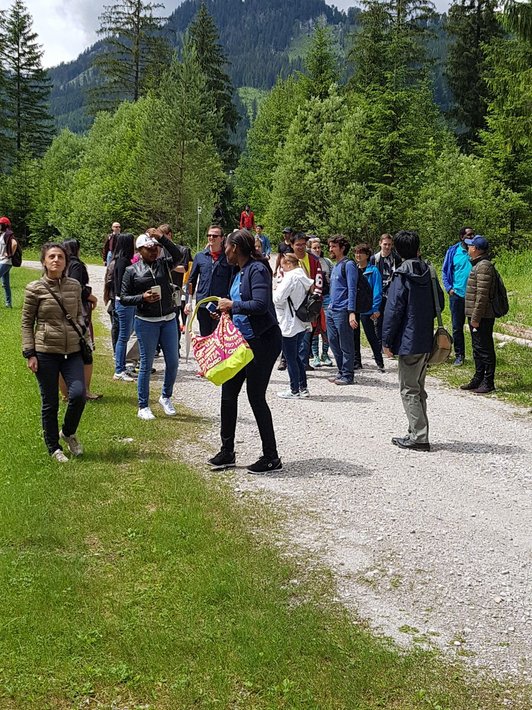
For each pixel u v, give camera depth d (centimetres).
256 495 554
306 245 999
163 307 745
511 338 1316
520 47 1845
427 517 523
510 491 581
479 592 418
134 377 970
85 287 841
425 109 4534
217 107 5166
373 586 421
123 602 385
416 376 675
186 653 342
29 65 6359
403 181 3588
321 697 315
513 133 1888
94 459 612
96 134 5828
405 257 660
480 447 698
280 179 3934
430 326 661
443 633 375
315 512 525
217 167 4234
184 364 1098
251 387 593
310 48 4494
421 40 4456
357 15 4444
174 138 3994
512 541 488
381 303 1059
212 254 905
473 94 4228
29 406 771
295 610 384
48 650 339
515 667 347
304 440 705
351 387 958
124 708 308
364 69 4397
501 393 934
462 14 4272
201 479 581
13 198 5791
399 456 663
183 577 413
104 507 507
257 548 459
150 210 4253
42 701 309
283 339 862
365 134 3681
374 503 546
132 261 938
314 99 4003
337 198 3697
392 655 346
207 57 5253
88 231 4769
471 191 3206
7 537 452
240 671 329
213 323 906
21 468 576
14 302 1791
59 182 5941
